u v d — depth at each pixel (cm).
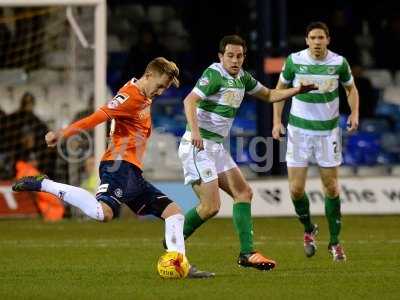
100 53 4916
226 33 6306
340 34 6306
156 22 6419
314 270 2909
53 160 5234
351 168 5741
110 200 2595
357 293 2414
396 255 3328
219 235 4150
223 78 2823
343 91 5962
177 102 5988
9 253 3506
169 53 6244
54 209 4988
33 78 5991
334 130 3272
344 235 4081
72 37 5331
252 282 2619
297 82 3278
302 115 3275
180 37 6331
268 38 5303
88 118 2572
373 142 5869
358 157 5831
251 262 2791
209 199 2823
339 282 2622
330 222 3209
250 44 6238
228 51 2814
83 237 4125
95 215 2577
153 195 2670
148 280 2678
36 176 2650
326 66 3250
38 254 3466
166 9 6438
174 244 2678
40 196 5016
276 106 3284
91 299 2327
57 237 4134
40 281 2698
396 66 6412
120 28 6412
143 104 2617
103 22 4916
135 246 3728
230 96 2842
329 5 6519
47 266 3083
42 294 2422
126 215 4988
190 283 2598
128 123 2617
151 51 5878
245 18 6300
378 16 6475
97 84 4919
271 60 5209
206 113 2847
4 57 5966
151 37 5894
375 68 6419
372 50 6438
